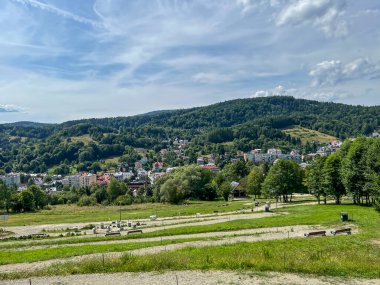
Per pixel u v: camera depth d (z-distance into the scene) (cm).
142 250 4734
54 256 4528
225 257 3669
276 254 3766
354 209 7856
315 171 10188
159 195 15888
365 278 2973
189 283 2944
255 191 15288
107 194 18275
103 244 5597
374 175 7144
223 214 9181
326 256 3650
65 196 18762
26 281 3247
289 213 8300
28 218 11525
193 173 16688
